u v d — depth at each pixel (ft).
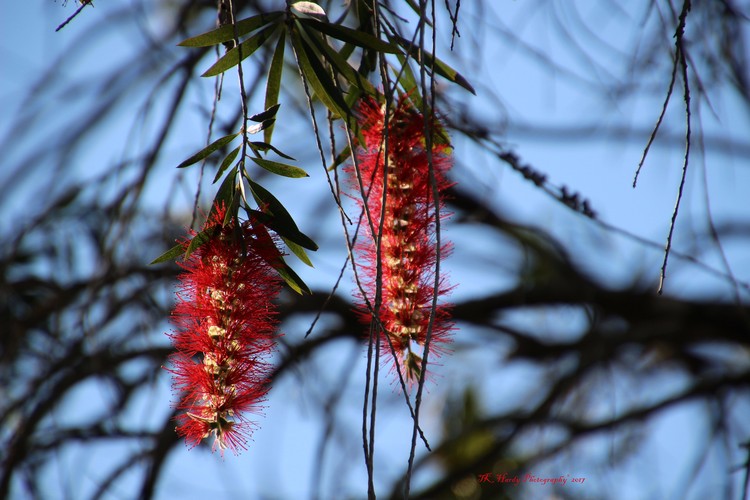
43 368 6.63
